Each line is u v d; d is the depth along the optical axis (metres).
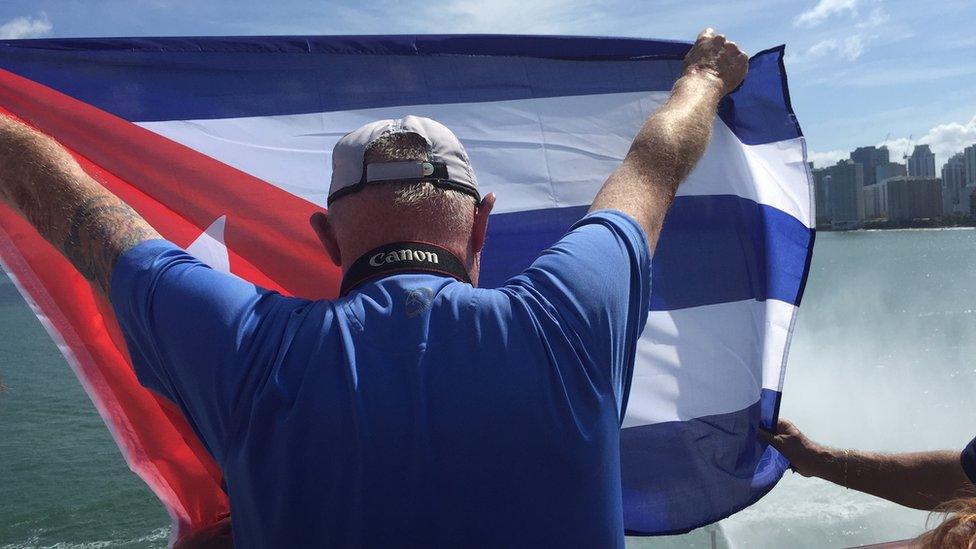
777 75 3.24
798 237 3.27
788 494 18.05
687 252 3.21
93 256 1.60
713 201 3.24
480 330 1.42
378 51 3.05
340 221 1.59
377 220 1.54
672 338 3.15
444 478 1.36
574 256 1.51
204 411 1.45
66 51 2.83
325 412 1.36
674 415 3.11
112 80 2.85
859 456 2.96
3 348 49.91
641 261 1.61
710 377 3.15
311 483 1.37
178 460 2.69
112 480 21.77
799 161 3.28
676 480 3.08
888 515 16.70
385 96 3.05
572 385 1.43
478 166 3.12
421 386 1.38
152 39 2.89
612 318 1.50
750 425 3.15
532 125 3.14
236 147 2.91
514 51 3.14
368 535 1.35
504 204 3.12
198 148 2.88
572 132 3.16
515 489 1.38
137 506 19.86
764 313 3.25
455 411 1.37
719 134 3.26
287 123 2.95
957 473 2.68
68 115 2.81
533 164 3.14
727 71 2.32
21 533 18.30
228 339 1.43
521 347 1.42
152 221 2.82
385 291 1.47
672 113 2.01
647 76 3.20
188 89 2.91
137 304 1.50
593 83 3.18
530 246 3.12
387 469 1.35
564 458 1.40
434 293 1.46
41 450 24.67
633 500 3.06
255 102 2.95
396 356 1.40
